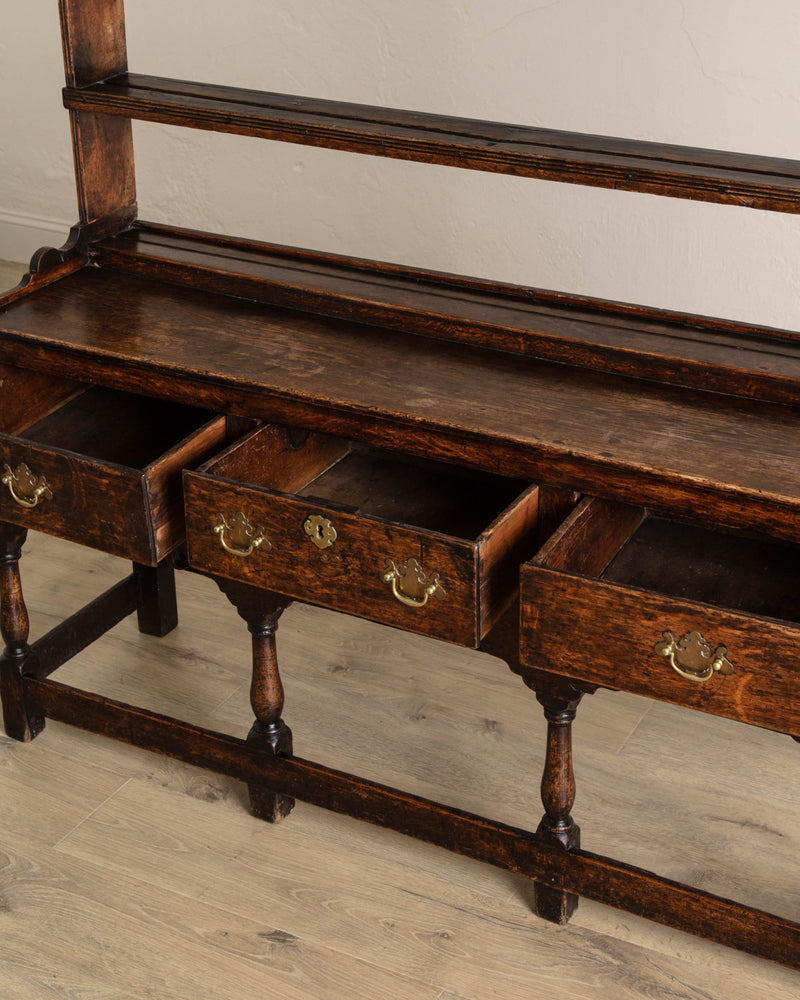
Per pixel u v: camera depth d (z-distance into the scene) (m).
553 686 2.00
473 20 3.69
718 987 2.08
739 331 2.18
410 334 2.35
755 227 3.46
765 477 1.86
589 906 2.25
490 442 1.99
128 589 2.82
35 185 4.80
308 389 2.12
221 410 2.21
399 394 2.11
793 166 2.05
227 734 2.56
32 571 3.20
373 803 2.25
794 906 2.21
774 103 3.38
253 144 4.26
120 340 2.30
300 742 2.61
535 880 2.16
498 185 3.82
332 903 2.25
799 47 3.28
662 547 2.18
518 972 2.11
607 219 3.67
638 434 1.99
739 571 2.12
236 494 1.99
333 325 2.38
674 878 2.27
